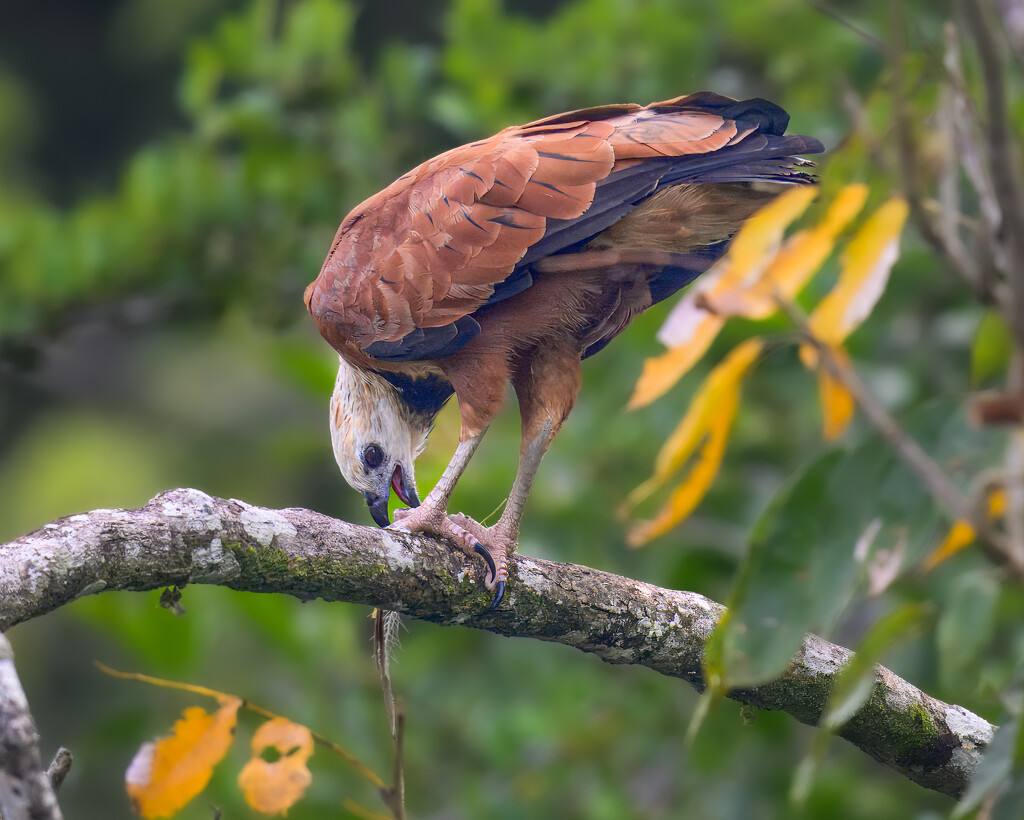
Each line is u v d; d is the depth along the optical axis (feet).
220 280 39.42
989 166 10.45
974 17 10.20
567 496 33.58
